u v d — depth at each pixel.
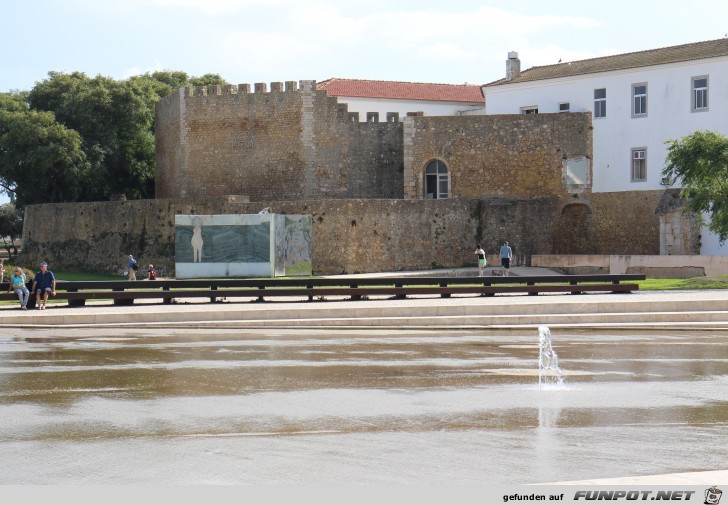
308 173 68.75
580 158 66.00
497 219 63.12
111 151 79.19
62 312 33.78
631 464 13.16
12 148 76.00
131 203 64.94
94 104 78.88
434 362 22.80
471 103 96.25
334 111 69.25
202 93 71.38
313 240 59.34
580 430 15.25
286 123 69.25
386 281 40.38
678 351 24.91
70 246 68.88
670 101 67.75
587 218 66.25
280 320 32.16
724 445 14.24
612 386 19.30
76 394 18.48
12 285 37.91
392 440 14.62
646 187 69.19
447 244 61.81
